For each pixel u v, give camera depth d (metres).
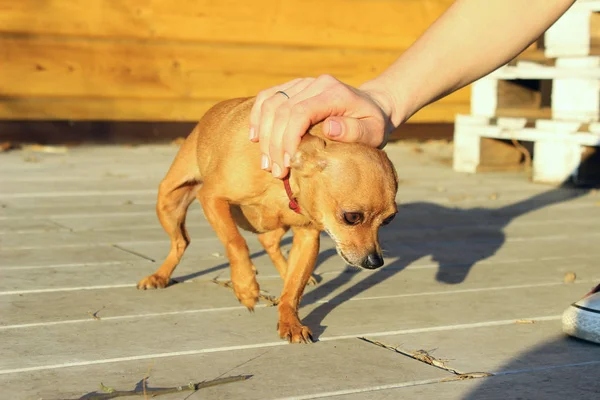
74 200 2.11
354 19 3.36
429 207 2.15
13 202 2.06
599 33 2.45
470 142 2.80
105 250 1.69
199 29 3.15
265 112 1.18
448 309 1.40
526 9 1.16
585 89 2.47
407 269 1.62
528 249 1.76
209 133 1.42
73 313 1.35
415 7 3.46
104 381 1.13
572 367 1.19
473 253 1.73
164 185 1.49
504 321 1.35
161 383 1.13
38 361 1.19
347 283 1.53
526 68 2.61
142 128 3.34
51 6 2.95
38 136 3.15
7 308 1.37
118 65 3.06
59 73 2.99
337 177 1.26
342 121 1.13
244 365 1.18
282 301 1.31
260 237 1.54
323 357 1.21
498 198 2.28
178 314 1.36
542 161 2.56
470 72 1.17
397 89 1.17
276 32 3.26
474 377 1.16
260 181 1.32
